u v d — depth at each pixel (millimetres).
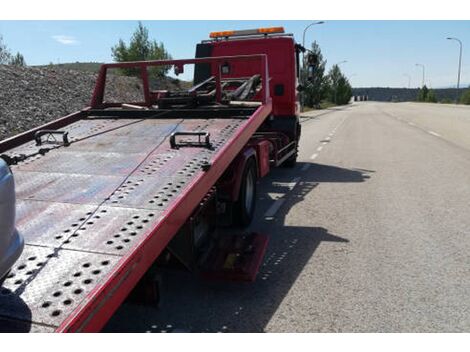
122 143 4520
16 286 2371
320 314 3426
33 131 4965
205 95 5875
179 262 3555
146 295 2967
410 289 3803
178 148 4199
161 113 5500
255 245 4359
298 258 4559
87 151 4344
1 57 29375
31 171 3906
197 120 5219
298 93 9312
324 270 4242
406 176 8664
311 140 16125
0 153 4457
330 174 9117
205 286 3990
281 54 8461
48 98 16219
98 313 2281
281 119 8828
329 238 5145
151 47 35219
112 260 2518
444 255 4551
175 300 3732
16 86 15984
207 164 3662
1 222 2236
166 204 3107
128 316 3473
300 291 3828
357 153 12188
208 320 3389
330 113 40625
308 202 6820
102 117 5766
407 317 3348
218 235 4539
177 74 6004
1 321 2146
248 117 5176
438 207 6367
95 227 2873
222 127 4809
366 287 3859
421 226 5512
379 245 4875
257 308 3559
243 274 3855
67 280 2385
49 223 2961
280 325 3287
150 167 3797
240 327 3271
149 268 2980
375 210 6285
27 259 2590
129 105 6152
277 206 6594
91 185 3508
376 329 3191
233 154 4367
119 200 3219
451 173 8828
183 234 3484
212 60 5770
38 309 2197
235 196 4906
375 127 21359
